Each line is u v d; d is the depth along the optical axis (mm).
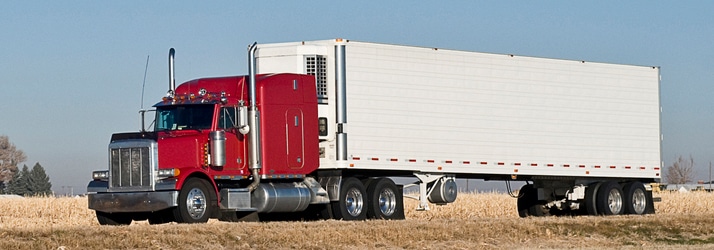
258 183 25109
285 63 26891
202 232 20266
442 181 28797
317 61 26766
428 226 23406
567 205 32969
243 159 24984
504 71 29875
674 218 27891
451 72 28688
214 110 24391
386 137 27281
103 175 24016
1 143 113250
